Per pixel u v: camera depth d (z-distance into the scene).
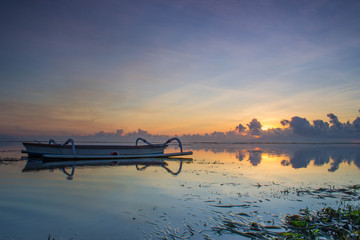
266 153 42.12
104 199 9.20
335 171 17.91
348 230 6.15
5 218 6.96
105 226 6.41
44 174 15.44
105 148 27.72
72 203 8.63
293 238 5.63
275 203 8.74
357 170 18.61
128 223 6.64
